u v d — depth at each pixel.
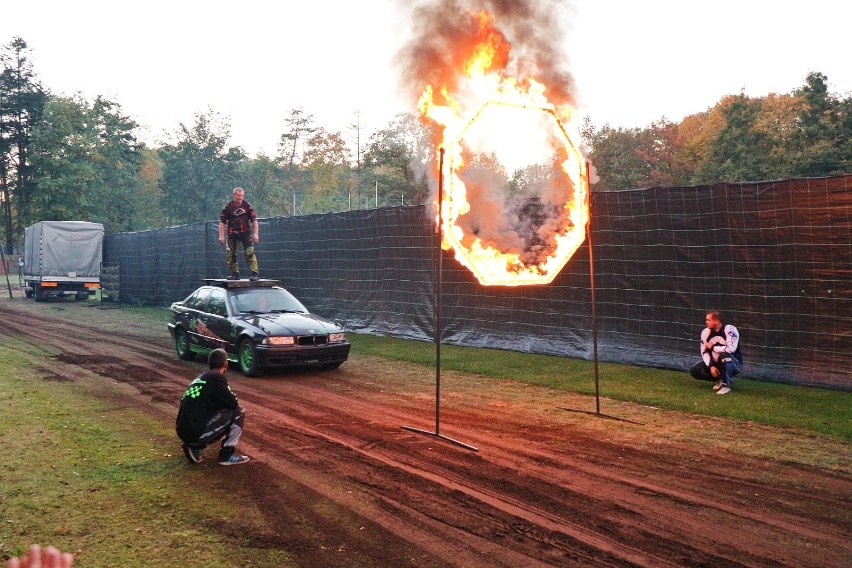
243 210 15.06
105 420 7.86
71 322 20.33
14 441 6.85
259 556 4.19
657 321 11.41
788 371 9.78
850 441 6.89
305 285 18.73
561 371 11.18
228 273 21.55
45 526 4.65
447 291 14.81
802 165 41.53
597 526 4.69
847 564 4.10
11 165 55.75
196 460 6.14
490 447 6.73
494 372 11.24
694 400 8.84
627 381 10.20
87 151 50.88
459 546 4.36
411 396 9.42
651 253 11.44
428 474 5.86
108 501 5.16
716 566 4.07
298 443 6.91
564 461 6.24
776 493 5.37
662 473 5.88
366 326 16.70
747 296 10.24
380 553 4.25
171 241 24.59
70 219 48.62
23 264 34.22
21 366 11.84
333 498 5.25
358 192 74.62
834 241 9.31
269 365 10.74
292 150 81.25
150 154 89.94
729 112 48.72
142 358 13.16
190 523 4.72
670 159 55.03
